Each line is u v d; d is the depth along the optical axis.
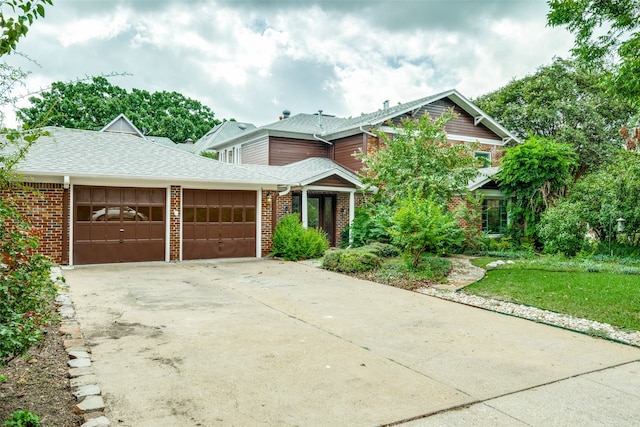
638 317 6.86
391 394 4.04
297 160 20.98
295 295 8.62
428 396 4.01
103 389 3.98
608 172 15.16
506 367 4.82
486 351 5.38
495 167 20.95
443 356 5.16
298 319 6.77
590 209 14.96
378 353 5.22
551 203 15.98
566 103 25.19
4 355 3.27
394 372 4.60
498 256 15.09
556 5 7.07
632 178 13.60
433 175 13.53
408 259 11.10
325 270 11.97
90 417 3.39
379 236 14.98
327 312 7.27
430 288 9.36
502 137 21.39
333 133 19.88
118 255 12.55
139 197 12.80
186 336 5.72
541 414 3.68
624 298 7.87
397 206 14.14
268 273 11.36
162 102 48.66
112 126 29.84
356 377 4.43
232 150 24.89
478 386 4.27
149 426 3.32
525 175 16.08
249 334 5.88
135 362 4.71
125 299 7.93
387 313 7.27
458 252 15.79
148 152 14.24
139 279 10.09
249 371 4.52
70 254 11.80
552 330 6.36
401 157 14.26
